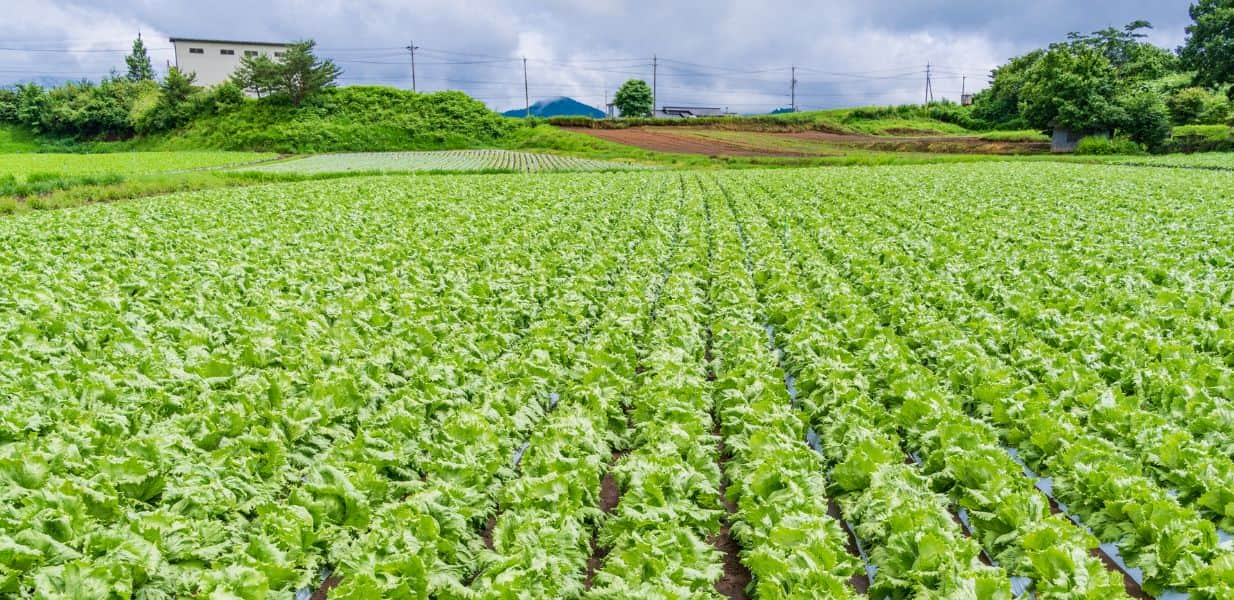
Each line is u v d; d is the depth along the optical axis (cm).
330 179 4475
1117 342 1070
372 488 706
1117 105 7200
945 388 965
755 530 650
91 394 877
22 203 3122
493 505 718
